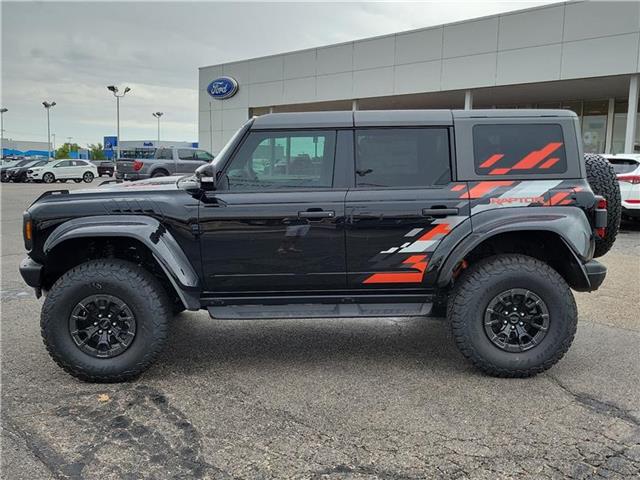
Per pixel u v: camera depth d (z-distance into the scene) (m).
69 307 3.82
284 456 2.93
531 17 17.38
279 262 3.98
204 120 28.73
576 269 3.98
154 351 3.89
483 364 3.93
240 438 3.12
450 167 4.01
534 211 3.91
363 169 4.03
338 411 3.46
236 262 3.98
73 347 3.85
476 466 2.82
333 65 23.02
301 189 4.00
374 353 4.55
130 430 3.22
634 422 3.29
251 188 4.01
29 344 4.73
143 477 2.74
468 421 3.31
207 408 3.51
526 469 2.80
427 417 3.37
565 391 3.74
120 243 4.19
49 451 2.98
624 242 10.14
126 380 3.93
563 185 3.97
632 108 16.16
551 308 3.87
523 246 4.29
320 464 2.85
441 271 3.94
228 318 4.01
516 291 3.89
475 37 18.72
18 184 30.59
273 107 26.42
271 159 4.04
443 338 4.95
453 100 22.44
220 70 27.48
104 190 4.08
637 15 15.38
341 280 4.03
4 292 6.57
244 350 4.64
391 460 2.89
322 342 4.84
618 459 2.89
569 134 4.02
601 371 4.09
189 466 2.84
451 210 3.92
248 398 3.66
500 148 4.02
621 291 6.50
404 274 4.00
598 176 4.35
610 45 15.95
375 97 21.97
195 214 3.92
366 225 3.94
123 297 3.83
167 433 3.18
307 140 4.04
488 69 18.55
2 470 2.80
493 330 3.94
